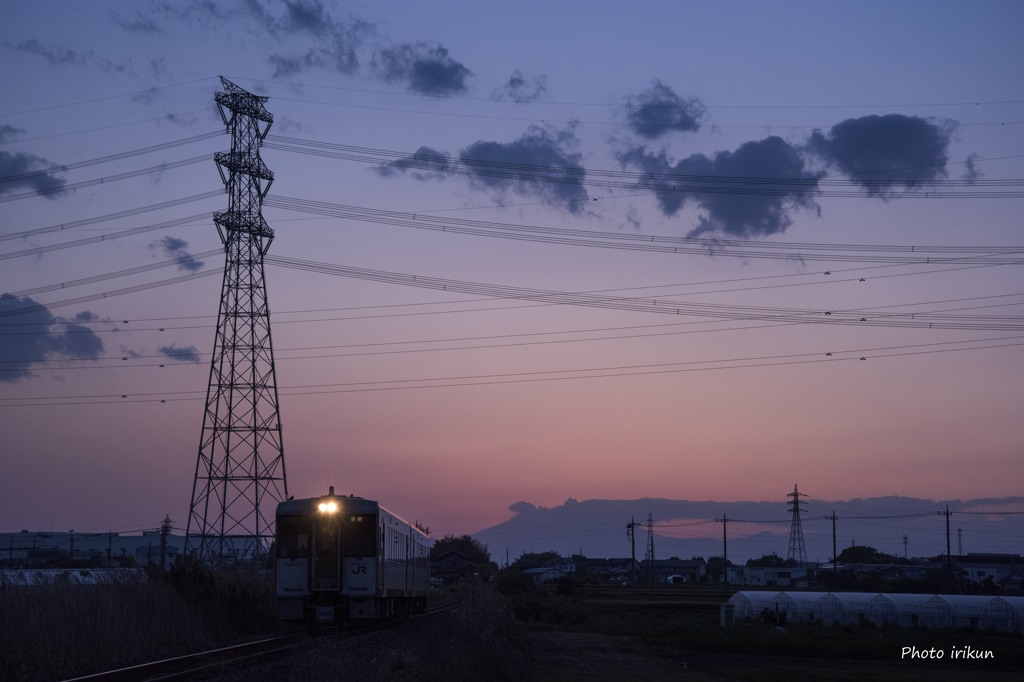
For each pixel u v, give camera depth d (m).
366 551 32.84
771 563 187.50
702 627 59.56
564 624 60.25
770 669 38.16
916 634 58.53
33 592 26.94
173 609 32.03
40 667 23.16
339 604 32.56
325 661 19.17
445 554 140.12
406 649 23.86
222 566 40.72
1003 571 145.75
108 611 27.83
